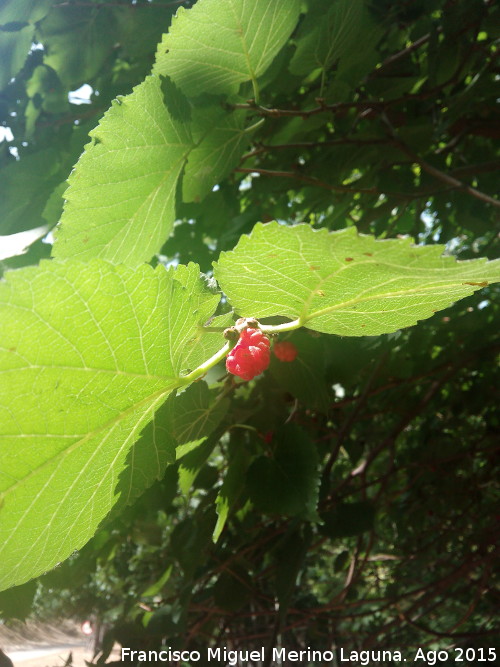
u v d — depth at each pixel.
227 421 0.45
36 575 0.20
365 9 0.57
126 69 0.73
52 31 0.63
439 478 0.99
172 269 0.20
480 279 0.19
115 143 0.33
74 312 0.17
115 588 0.98
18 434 0.17
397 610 0.96
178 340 0.20
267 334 0.24
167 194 0.36
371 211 0.73
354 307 0.22
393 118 0.74
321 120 0.62
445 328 0.88
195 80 0.38
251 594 0.63
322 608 0.82
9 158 0.70
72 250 0.33
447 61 0.62
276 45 0.39
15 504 0.18
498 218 0.84
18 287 0.15
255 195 0.78
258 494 0.39
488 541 0.88
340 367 0.46
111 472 0.20
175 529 0.61
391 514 1.03
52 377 0.17
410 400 0.95
